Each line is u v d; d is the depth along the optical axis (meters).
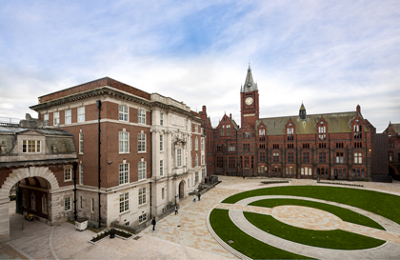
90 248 20.12
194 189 47.50
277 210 33.41
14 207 34.00
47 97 32.88
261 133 70.81
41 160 24.02
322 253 20.09
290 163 66.56
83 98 27.09
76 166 28.03
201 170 53.59
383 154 61.03
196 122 50.88
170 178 35.88
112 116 25.92
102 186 25.11
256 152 71.06
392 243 22.14
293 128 66.69
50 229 24.33
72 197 27.64
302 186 51.69
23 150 22.48
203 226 26.75
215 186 53.81
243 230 25.47
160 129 34.06
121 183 27.14
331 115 66.69
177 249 20.52
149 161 32.72
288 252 20.25
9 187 21.34
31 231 23.78
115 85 27.14
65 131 29.22
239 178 67.50
